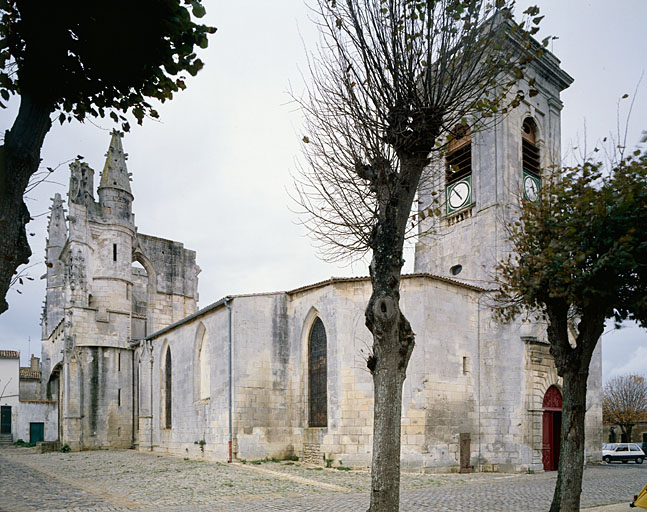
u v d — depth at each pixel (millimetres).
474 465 25141
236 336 27391
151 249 49438
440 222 31625
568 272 11633
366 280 25469
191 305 52156
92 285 42625
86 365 40344
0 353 56375
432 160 11086
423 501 15281
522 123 30453
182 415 33281
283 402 27969
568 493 11656
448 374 24922
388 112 10445
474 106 10875
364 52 10328
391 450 9242
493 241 28078
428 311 24531
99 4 5879
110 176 44844
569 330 27562
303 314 28031
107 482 20062
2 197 5156
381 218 10422
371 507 9109
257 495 16453
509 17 10836
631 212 11430
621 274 11586
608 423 59781
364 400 24250
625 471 27047
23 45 5805
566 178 14000
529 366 25609
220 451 27656
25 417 54312
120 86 6781
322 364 26938
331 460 24359
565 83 33719
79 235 42031
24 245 5621
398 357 9680
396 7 10062
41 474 23297
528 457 24781
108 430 40438
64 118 6730
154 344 39188
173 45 6633
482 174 29562
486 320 26938
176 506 14656
